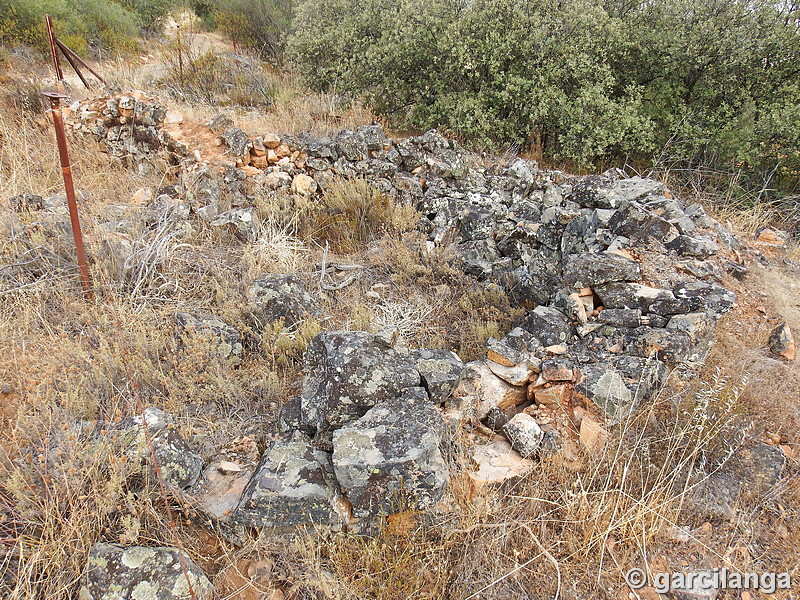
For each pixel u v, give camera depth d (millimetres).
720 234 5137
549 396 3375
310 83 8539
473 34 7336
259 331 3971
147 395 3266
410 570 2418
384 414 2807
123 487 2553
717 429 3018
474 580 2465
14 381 3109
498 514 2721
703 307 3801
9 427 2766
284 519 2520
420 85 7676
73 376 3025
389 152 6277
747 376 3328
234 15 11938
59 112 3453
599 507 2627
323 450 2877
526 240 5148
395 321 4250
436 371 3168
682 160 7453
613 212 4961
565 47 7074
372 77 7746
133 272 4191
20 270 4016
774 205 6738
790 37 7219
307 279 4621
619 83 8023
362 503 2539
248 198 5527
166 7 13523
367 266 5012
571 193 5699
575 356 3650
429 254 5031
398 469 2504
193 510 2537
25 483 2273
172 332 3680
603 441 3094
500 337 4148
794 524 2756
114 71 8727
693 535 2689
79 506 2379
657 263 4434
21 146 5672
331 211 5555
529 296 4504
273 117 7113
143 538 2412
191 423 3088
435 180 5996
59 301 3861
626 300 3914
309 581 2354
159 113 6020
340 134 6246
